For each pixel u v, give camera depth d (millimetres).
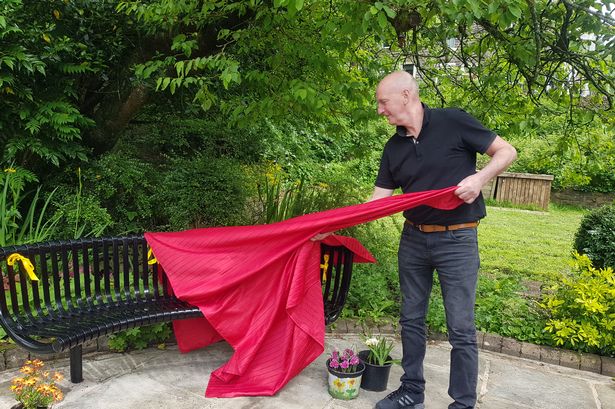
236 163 6113
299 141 10523
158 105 6484
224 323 3068
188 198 4918
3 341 3303
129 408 2785
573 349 3854
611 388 3400
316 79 4488
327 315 3322
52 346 2531
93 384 3021
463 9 2984
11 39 4180
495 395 3215
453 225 2648
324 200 5266
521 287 5125
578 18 3721
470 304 2664
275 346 3078
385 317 4246
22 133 4512
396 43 4777
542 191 11297
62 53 4695
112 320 2871
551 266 6352
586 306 3727
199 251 3152
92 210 4609
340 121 5004
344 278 3484
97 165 5000
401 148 2727
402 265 2869
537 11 3924
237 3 3756
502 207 11406
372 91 4566
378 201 2670
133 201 5207
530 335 3975
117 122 5242
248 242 3062
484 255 6781
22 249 2801
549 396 3238
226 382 3027
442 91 5211
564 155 4906
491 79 4441
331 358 3053
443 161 2611
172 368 3270
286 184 7609
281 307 3045
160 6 3646
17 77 4352
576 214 10945
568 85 4379
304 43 4082
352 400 2990
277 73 4367
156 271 3375
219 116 6863
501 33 4051
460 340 2648
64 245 3023
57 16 4746
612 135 4906
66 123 4598
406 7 3242
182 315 3053
